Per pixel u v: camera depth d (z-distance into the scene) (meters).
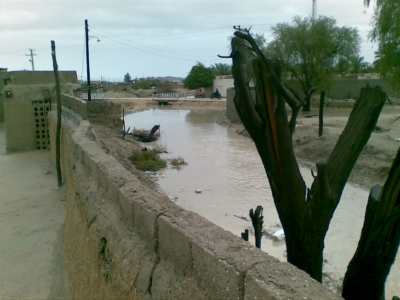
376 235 4.67
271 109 4.75
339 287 12.99
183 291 3.62
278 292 2.66
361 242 4.85
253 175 29.11
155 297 4.07
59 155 22.28
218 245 3.42
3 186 21.94
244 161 34.03
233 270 3.03
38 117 32.38
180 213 4.40
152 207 4.63
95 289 6.57
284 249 15.97
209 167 31.70
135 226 5.07
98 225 6.56
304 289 2.66
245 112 4.88
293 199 4.82
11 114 31.94
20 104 32.00
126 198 5.36
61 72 39.97
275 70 4.80
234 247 3.38
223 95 102.19
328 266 14.65
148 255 4.52
